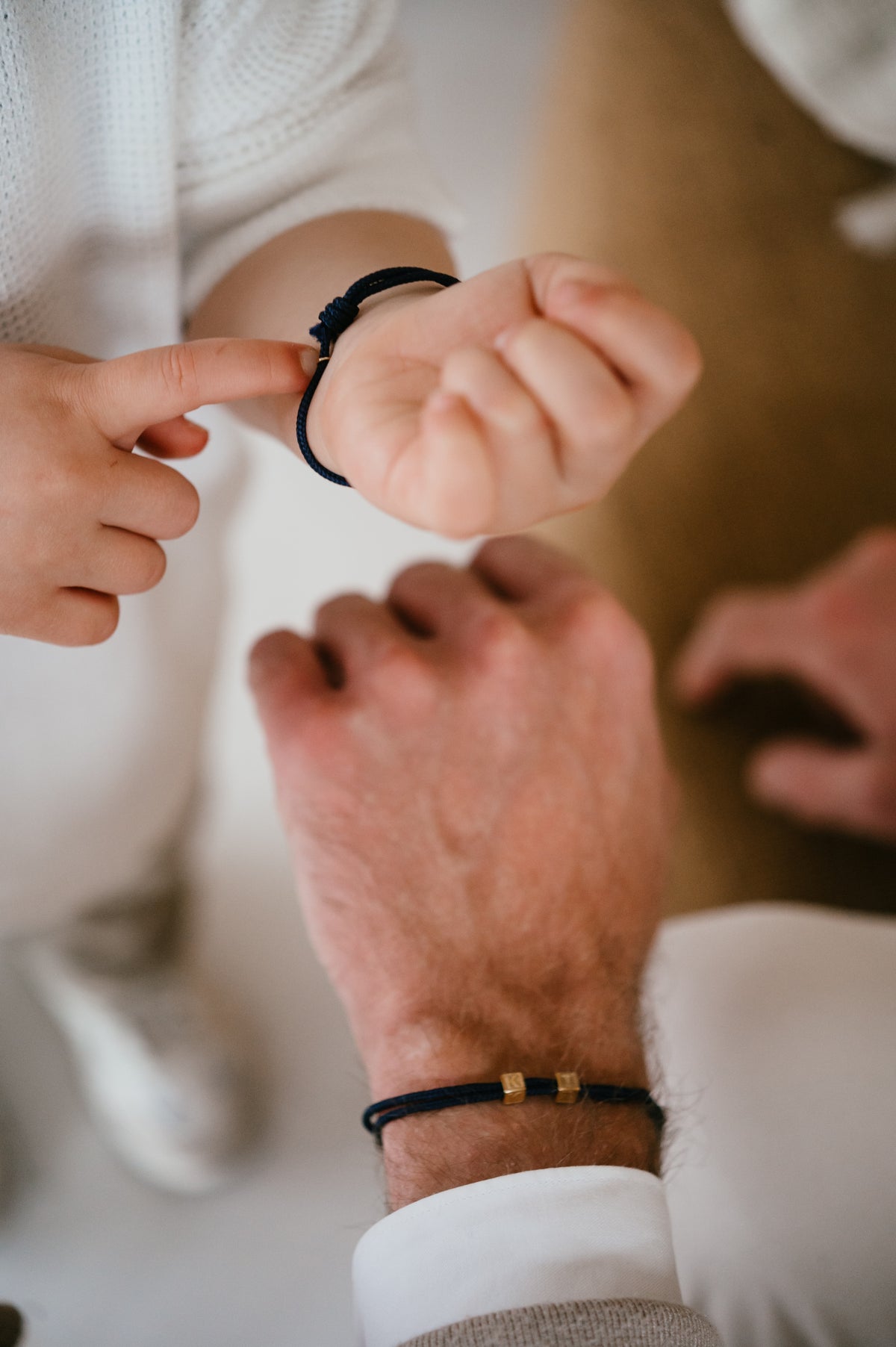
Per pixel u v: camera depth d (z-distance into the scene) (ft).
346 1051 1.94
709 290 2.42
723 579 2.27
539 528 2.27
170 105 1.19
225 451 1.53
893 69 2.17
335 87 1.27
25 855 1.57
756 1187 1.29
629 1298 1.10
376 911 1.28
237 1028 1.94
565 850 1.30
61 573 1.18
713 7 2.60
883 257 2.45
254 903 2.04
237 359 1.12
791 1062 1.33
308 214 1.29
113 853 1.70
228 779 2.09
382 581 2.18
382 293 1.14
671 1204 1.32
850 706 2.03
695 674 2.17
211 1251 1.78
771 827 2.13
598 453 0.97
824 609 2.05
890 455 2.34
